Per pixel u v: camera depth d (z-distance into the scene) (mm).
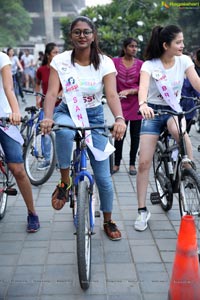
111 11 16625
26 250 3773
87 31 3297
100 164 3705
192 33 27312
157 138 4129
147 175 4219
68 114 3570
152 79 3953
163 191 4445
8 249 3793
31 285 3199
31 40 57750
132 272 3373
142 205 4250
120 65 6023
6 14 46156
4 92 3699
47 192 5375
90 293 3084
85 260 3012
